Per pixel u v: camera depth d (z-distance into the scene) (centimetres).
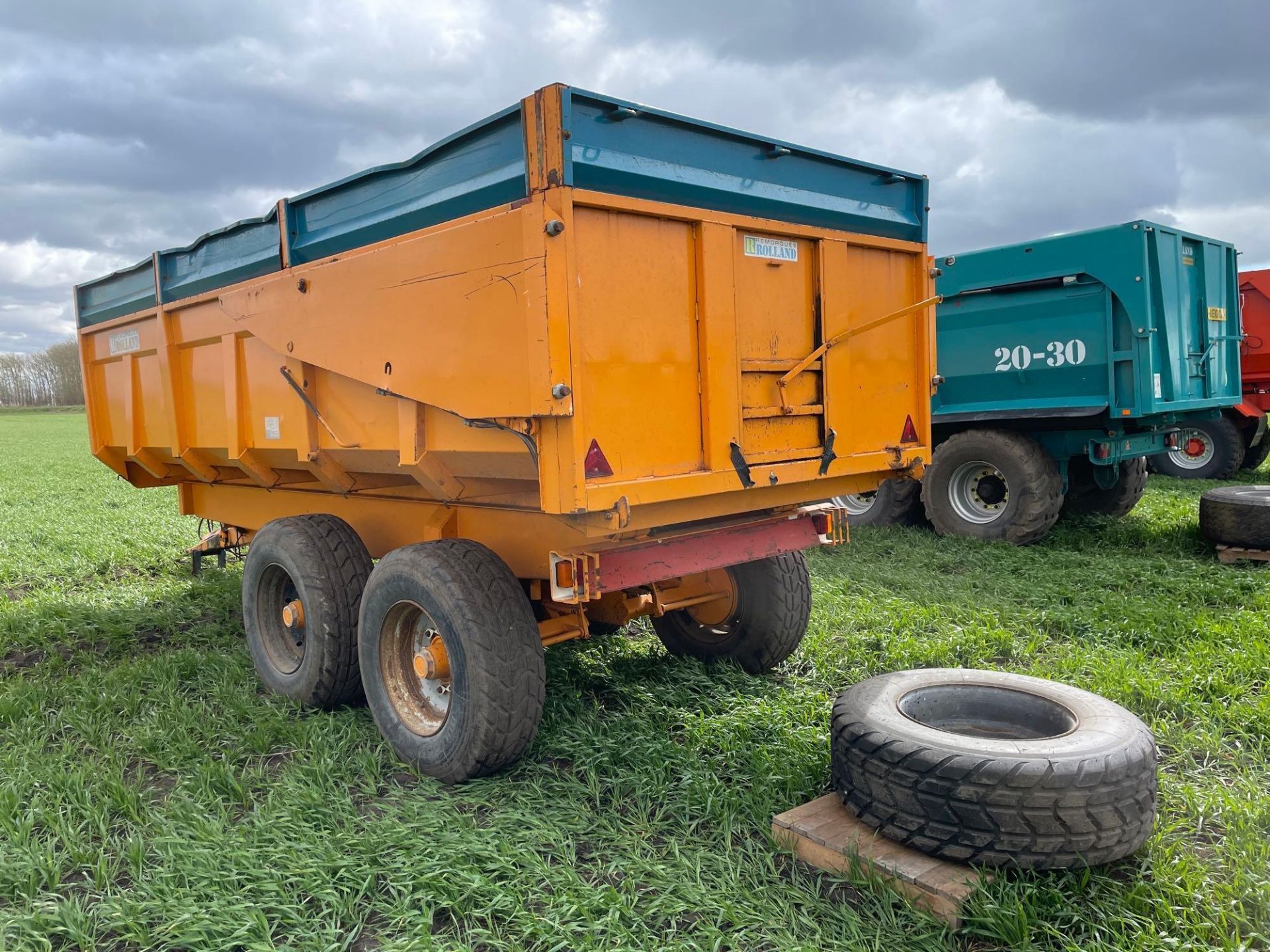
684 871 305
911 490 998
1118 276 841
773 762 379
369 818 352
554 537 394
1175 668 484
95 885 309
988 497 916
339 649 455
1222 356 990
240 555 862
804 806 337
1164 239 859
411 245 371
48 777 385
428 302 365
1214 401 948
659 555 392
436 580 375
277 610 509
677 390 361
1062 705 343
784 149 397
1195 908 276
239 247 511
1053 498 876
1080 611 602
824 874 308
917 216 477
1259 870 291
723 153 379
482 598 371
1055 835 281
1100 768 282
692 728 420
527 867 307
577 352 318
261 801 367
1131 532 911
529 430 329
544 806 355
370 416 427
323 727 441
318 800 354
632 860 313
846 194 438
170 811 354
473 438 370
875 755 310
